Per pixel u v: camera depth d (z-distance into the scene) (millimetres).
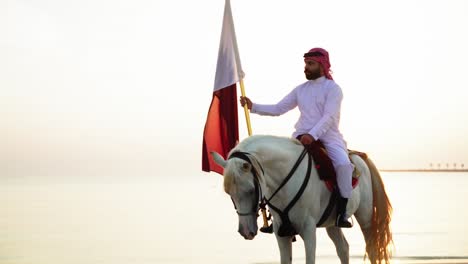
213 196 86562
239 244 20641
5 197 82250
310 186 6660
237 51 7961
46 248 20062
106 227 29641
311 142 6758
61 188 150625
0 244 21453
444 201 57969
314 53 7121
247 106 7719
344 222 7004
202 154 7949
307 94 7199
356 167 7469
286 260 6738
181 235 24734
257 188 5934
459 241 20594
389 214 7828
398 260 14711
